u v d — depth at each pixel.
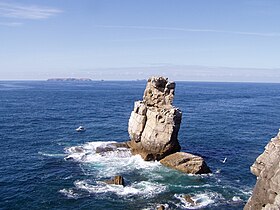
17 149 63.59
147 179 47.59
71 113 117.94
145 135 57.53
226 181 47.78
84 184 45.53
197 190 44.22
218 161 57.81
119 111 127.06
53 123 94.25
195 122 100.25
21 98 179.75
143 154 57.16
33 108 130.50
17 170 51.16
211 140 74.25
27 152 61.44
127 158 57.06
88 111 125.12
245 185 46.50
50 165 53.53
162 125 55.88
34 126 88.38
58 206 39.09
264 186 25.86
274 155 26.69
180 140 73.56
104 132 82.00
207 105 154.75
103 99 183.00
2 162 55.16
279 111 134.38
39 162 55.12
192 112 126.12
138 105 60.56
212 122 100.88
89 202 40.16
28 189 43.81
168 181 47.03
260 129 90.25
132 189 44.00
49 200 40.62
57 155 59.34
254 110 136.88
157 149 56.00
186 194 42.78
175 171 50.84
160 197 41.78
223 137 77.88
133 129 60.38
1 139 71.75
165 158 54.59
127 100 177.88
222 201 41.03
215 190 44.38
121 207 39.00
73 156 58.19
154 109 58.78
